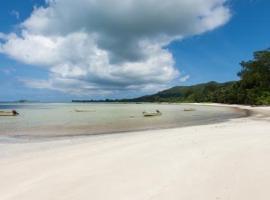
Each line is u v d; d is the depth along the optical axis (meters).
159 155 9.84
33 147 13.47
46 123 29.25
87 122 30.28
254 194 5.87
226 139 13.05
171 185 6.57
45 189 6.64
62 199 6.00
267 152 9.74
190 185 6.52
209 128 18.86
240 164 8.16
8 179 7.55
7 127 25.03
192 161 8.74
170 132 17.41
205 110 60.09
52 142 15.24
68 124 27.91
